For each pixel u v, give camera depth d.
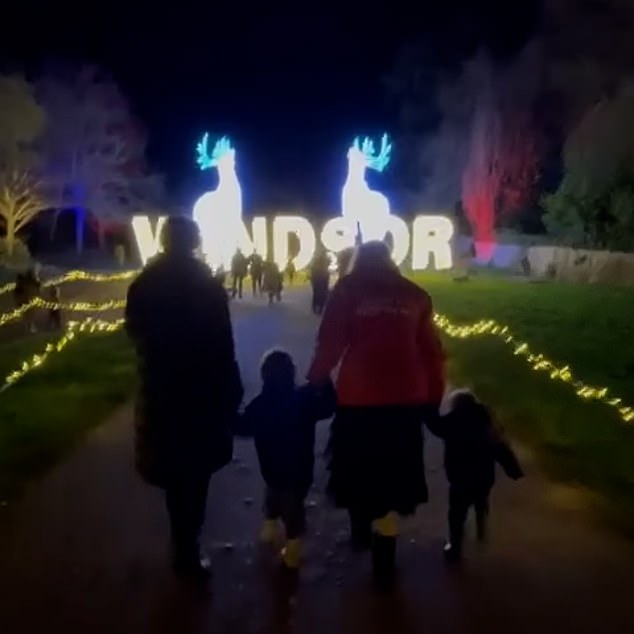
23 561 3.73
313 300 15.83
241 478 5.08
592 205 25.39
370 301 3.55
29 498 4.62
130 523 4.21
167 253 3.63
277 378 3.74
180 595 3.39
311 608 3.27
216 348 3.57
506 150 30.97
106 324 14.16
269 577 3.58
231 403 3.61
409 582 3.52
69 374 8.92
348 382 3.51
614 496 4.57
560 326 13.45
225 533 4.11
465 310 16.19
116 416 6.93
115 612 3.23
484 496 3.82
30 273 14.37
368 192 25.73
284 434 3.69
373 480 3.49
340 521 4.30
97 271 30.77
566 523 4.24
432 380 3.65
